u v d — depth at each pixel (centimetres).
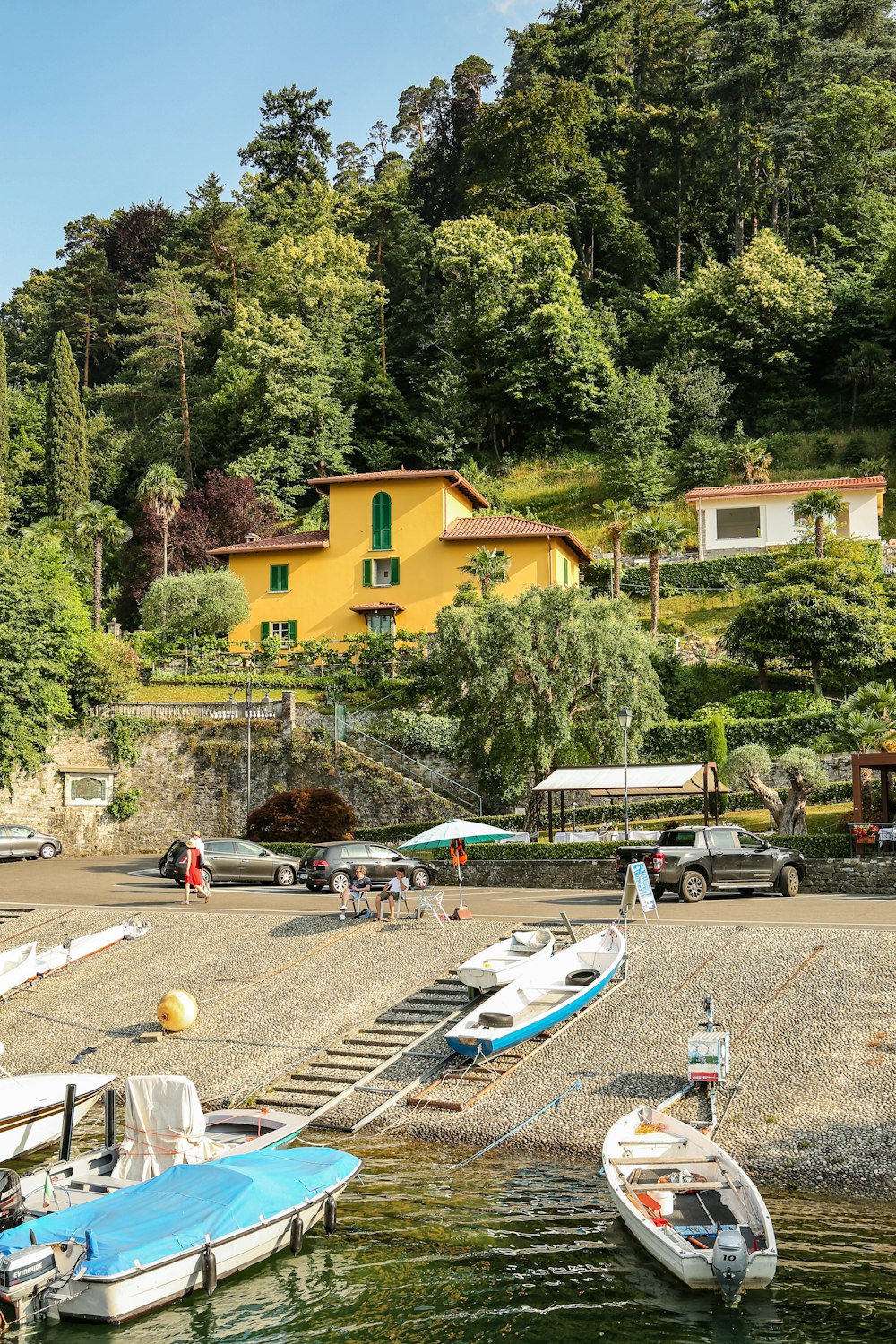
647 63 11194
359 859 3453
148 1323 1229
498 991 2205
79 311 10662
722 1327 1153
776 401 8912
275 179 12119
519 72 11244
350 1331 1191
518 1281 1267
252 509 7556
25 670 4581
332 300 9275
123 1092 1972
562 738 3841
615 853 3131
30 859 4475
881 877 3016
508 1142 1708
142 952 2784
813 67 10144
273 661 5522
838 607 4862
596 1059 1938
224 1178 1399
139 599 7156
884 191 10438
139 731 4844
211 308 10069
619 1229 1391
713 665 5381
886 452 8194
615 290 10038
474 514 6619
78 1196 1461
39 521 7956
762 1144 1616
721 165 10206
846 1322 1153
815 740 4434
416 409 9475
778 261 9050
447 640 3962
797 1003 2019
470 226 9206
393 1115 1836
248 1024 2289
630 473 7925
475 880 3519
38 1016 2470
